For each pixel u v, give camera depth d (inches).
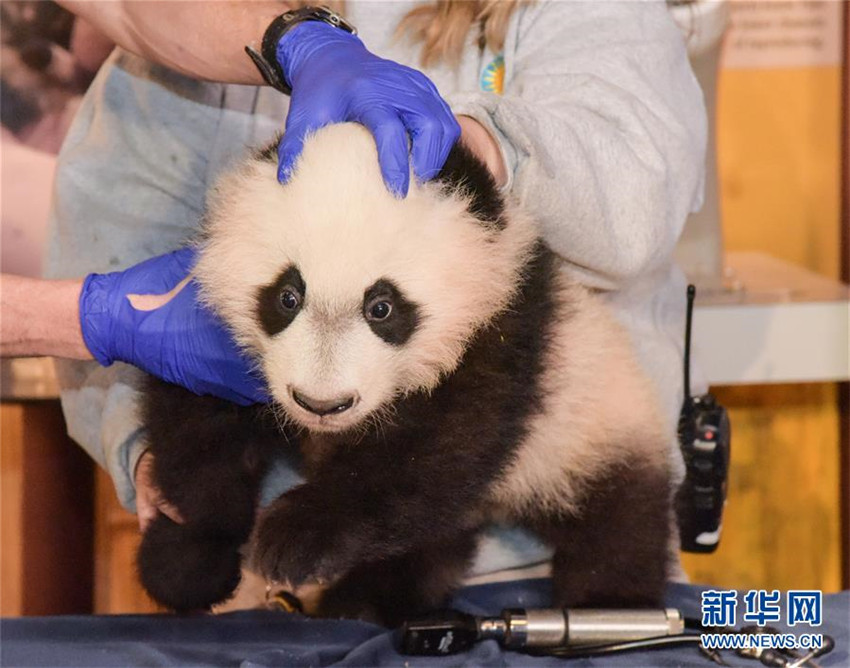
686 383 101.9
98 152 105.2
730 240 200.8
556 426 87.0
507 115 77.7
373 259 69.2
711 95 156.5
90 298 84.4
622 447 92.2
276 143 79.3
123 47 93.3
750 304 158.6
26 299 85.3
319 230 68.9
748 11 189.0
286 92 81.0
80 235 104.0
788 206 197.9
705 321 158.2
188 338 83.0
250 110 103.6
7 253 155.5
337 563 75.4
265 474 90.5
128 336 83.9
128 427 93.4
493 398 77.5
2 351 87.1
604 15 93.4
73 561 164.2
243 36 83.1
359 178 68.8
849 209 193.3
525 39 94.7
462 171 75.1
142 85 104.2
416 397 77.2
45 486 154.0
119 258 102.7
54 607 156.5
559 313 83.1
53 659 73.4
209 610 89.0
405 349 73.4
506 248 76.5
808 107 192.9
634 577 92.0
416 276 71.0
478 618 77.0
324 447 81.6
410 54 99.1
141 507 92.6
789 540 176.9
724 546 177.0
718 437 100.0
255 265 72.2
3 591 146.6
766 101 193.3
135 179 104.1
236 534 87.3
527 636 75.5
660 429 95.5
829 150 193.8
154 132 103.3
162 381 88.4
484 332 77.2
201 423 86.6
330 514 75.7
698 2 127.7
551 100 86.3
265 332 73.5
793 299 160.6
